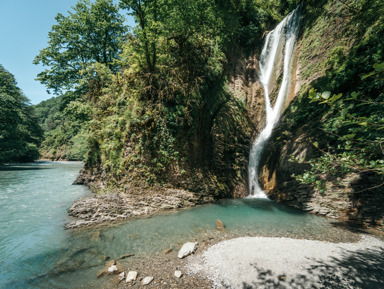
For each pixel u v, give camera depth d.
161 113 13.27
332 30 17.03
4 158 36.59
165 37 14.97
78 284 5.12
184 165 13.37
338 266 5.52
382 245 6.89
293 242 7.18
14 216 9.68
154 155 12.65
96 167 15.93
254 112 20.66
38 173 26.31
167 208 11.53
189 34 15.25
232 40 25.00
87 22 20.88
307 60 18.67
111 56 23.17
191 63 16.08
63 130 68.12
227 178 15.35
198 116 15.01
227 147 16.59
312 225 9.06
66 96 21.70
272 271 5.42
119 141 12.92
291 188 12.60
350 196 9.49
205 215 10.62
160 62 14.56
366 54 11.34
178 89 14.16
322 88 14.27
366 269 5.37
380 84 9.45
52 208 10.95
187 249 6.75
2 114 35.03
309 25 20.31
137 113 12.94
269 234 8.20
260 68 25.52
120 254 6.59
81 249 6.86
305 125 14.00
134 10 13.35
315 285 4.82
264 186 15.20
